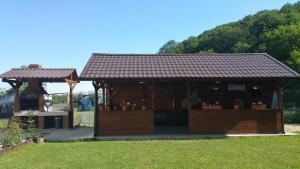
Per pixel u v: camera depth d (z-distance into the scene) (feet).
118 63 59.82
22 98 72.79
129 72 54.54
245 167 29.48
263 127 54.34
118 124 53.98
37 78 70.95
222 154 36.27
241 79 53.57
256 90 62.90
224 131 53.98
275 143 44.52
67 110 76.23
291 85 116.26
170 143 45.47
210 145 43.16
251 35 192.75
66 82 74.59
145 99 64.08
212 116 54.24
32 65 80.59
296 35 137.69
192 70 55.98
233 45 186.60
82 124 84.64
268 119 54.49
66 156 36.29
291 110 111.45
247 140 47.73
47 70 76.54
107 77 51.80
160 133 55.72
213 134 53.67
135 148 41.42
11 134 42.50
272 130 54.39
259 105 54.54
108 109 55.31
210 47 190.08
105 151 39.42
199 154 36.40
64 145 45.44
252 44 171.94
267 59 62.85
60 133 61.26
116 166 30.48
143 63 60.23
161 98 64.69
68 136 55.26
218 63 60.49
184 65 59.16
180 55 66.39
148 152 38.19
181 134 54.24
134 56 65.51
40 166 30.96
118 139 50.52
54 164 31.83
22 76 70.90
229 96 63.21
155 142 46.70
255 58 63.93
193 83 63.57
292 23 167.32
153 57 65.05
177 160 33.04
